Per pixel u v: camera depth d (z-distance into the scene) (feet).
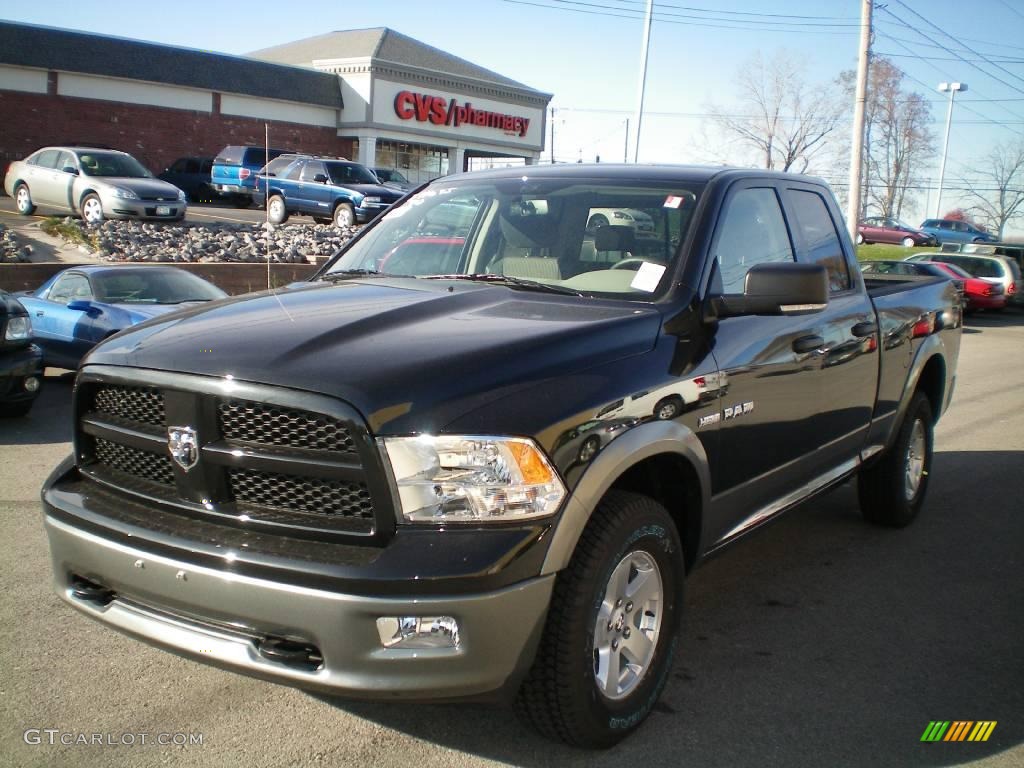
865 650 13.56
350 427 8.73
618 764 10.34
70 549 10.21
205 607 9.18
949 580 16.52
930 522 20.01
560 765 10.29
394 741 10.69
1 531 17.63
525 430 9.10
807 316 14.12
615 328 10.83
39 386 27.89
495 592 8.68
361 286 12.65
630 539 10.03
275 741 10.63
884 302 17.17
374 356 9.46
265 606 8.83
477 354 9.62
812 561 17.42
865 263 76.69
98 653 12.74
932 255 86.94
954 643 13.88
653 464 11.39
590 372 10.10
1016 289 84.23
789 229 14.79
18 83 110.63
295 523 9.11
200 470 9.52
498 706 11.56
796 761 10.53
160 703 11.44
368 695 8.71
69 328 33.83
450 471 8.80
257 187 85.30
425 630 8.67
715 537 12.35
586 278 12.54
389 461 8.71
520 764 10.28
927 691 12.32
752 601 15.40
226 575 8.96
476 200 14.53
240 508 9.46
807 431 14.26
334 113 136.98
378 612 8.54
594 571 9.56
